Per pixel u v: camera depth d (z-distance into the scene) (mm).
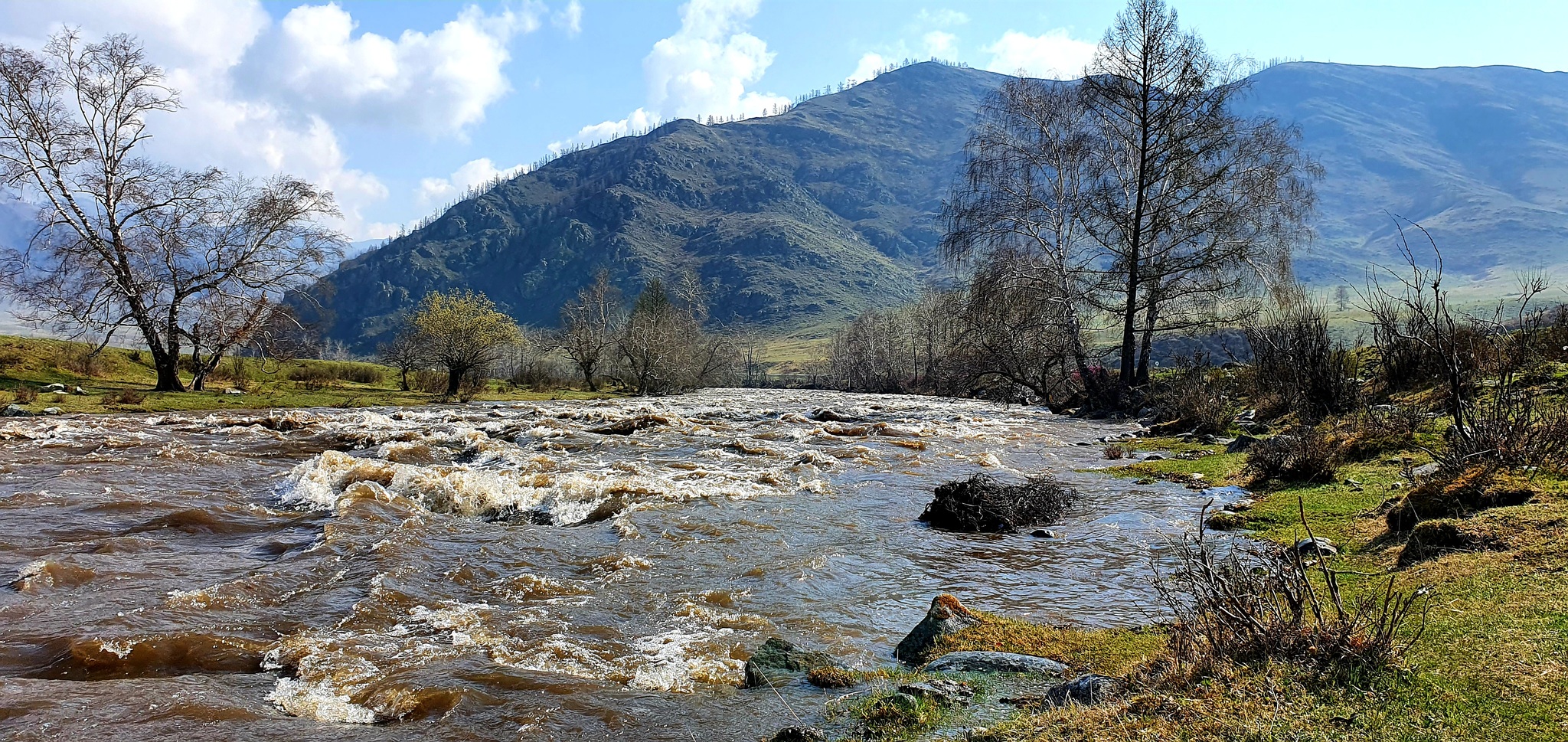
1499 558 6711
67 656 6988
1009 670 6246
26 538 11188
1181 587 7059
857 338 98000
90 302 37438
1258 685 4723
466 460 20031
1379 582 6871
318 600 8617
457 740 5445
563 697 6152
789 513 13430
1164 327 33625
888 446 22641
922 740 4934
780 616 8367
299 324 45719
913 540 11648
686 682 6586
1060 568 9961
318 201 43219
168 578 9344
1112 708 4848
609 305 88812
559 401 50250
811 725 5500
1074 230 36781
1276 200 32438
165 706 5934
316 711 5992
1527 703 4199
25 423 26828
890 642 7582
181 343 41281
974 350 39312
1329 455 13172
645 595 9023
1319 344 19328
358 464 15875
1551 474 8578
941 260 38750
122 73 37562
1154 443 21672
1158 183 34281
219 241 41188
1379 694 4465
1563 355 15266
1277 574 5625
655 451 21641
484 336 52344
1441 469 9719
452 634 7699
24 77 35656
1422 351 16531
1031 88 37625
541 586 9281
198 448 21453
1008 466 18906
